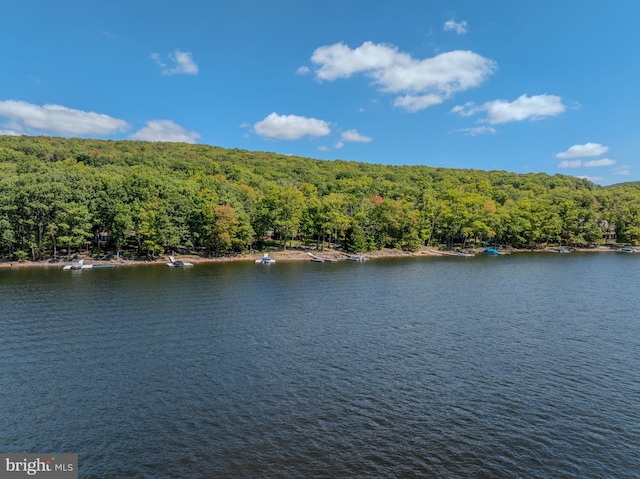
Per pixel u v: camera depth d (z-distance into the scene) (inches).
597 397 1441.9
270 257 5762.8
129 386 1471.5
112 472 1000.2
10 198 4379.9
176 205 5393.7
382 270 4714.6
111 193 4948.3
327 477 992.2
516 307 2787.9
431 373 1628.9
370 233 6786.4
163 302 2758.4
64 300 2753.4
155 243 4990.2
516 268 5004.9
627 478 1016.9
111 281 3550.7
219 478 983.6
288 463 1043.3
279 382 1523.1
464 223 7495.1
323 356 1796.3
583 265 5349.4
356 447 1119.0
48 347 1846.7
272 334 2097.7
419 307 2765.7
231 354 1801.2
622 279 4087.1
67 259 4739.2
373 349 1897.1
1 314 2373.3
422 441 1155.3
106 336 2011.6
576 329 2256.4
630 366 1721.2
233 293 3127.5
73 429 1189.7
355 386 1498.5
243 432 1183.6
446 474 1013.8
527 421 1275.8
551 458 1090.7
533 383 1549.0
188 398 1387.8
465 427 1232.2
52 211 4549.7
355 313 2568.9
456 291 3373.5
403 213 6968.5
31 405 1325.0
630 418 1302.9
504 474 1019.9
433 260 5969.5
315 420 1256.2
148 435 1161.4
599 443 1165.1
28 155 7514.8
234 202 5885.8
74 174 5108.3
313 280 3858.3
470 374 1624.0
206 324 2255.2
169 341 1957.4
